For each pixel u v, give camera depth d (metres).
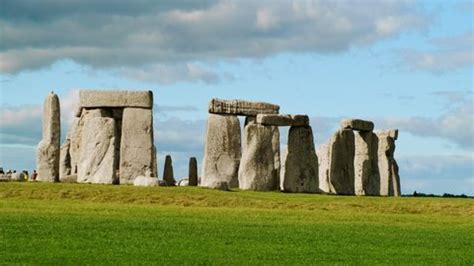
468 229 57.22
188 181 88.06
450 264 44.09
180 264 42.19
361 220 60.38
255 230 53.25
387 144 91.12
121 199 67.00
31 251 44.31
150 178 76.75
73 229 51.16
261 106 85.38
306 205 67.44
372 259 45.03
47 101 79.06
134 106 83.06
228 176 83.50
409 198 74.00
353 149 84.81
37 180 79.00
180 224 54.53
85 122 82.62
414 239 51.91
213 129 83.94
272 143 80.88
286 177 81.06
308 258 44.78
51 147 78.69
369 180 86.81
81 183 77.19
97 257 43.25
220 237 50.12
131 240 48.19
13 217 55.22
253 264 42.72
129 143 82.56
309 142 81.81
